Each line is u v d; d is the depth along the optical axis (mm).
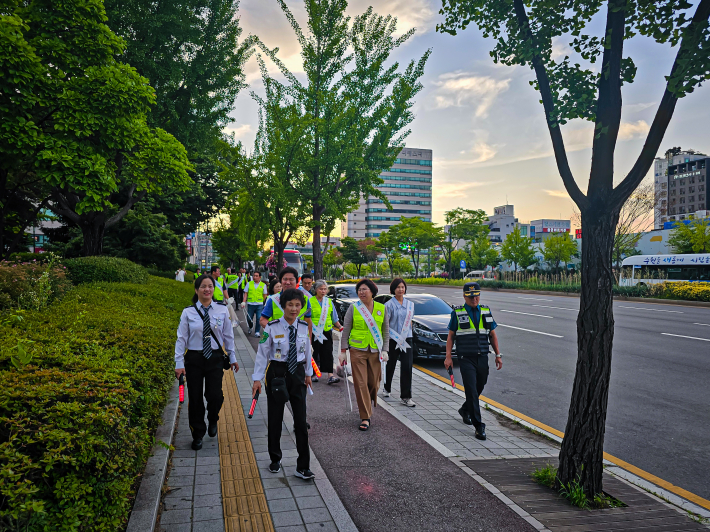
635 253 42031
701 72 3416
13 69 8664
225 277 18422
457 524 3420
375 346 5695
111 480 2717
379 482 4102
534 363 10195
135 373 4137
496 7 4656
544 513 3629
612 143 4012
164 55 15562
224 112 17641
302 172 14492
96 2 10578
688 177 105188
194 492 3748
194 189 27047
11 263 7645
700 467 4953
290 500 3654
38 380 3080
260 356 4312
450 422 5965
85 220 16297
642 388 8062
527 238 50312
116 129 10633
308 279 7516
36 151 9641
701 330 14758
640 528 3453
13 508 2039
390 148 14672
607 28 4023
